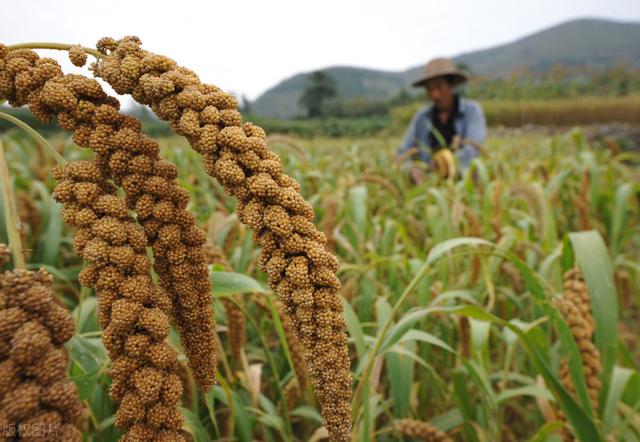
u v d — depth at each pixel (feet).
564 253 8.69
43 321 2.94
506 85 140.56
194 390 7.58
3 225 7.09
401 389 8.57
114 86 3.69
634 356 14.84
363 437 6.29
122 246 3.40
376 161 35.22
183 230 3.74
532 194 13.53
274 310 7.04
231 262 11.64
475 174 24.22
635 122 118.11
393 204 20.34
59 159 3.84
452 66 29.19
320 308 3.42
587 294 7.82
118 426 3.29
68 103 3.54
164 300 3.48
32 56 3.72
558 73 143.74
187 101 3.51
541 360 6.42
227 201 18.94
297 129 73.26
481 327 8.55
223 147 3.52
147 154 3.67
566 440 7.82
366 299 11.50
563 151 43.14
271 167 3.51
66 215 3.51
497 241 13.42
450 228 14.64
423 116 31.27
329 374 3.36
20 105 3.84
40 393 2.79
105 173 3.75
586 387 6.61
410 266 11.58
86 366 5.80
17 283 2.88
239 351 8.39
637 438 8.13
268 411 8.58
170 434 3.33
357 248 15.34
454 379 8.77
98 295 3.36
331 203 13.02
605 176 24.44
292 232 3.46
